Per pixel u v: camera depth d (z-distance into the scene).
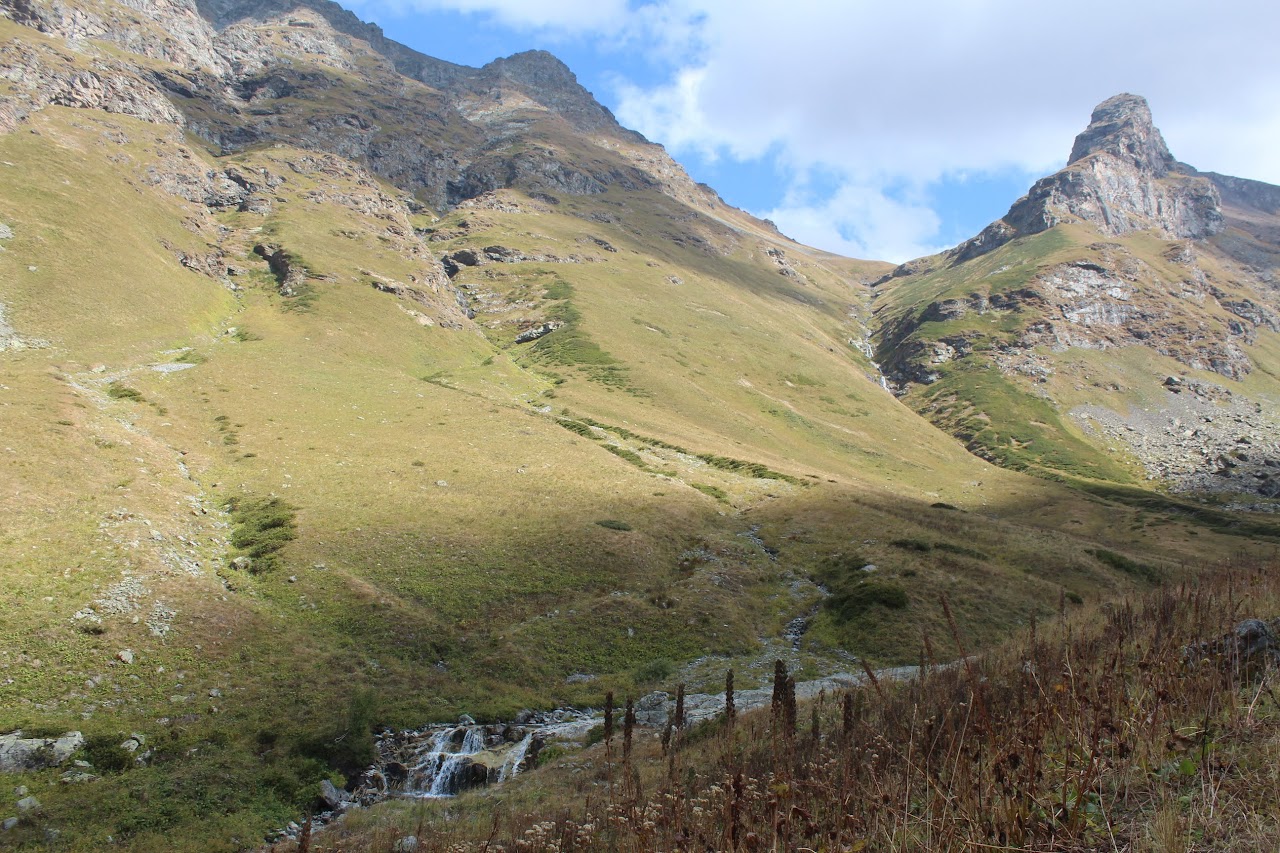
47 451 48.09
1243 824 5.56
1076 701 7.21
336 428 71.81
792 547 58.66
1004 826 5.75
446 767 27.75
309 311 119.19
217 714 29.86
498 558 48.19
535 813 17.66
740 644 42.28
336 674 33.94
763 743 14.71
